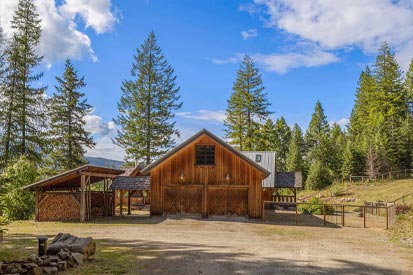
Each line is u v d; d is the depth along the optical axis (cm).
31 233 1647
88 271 898
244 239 1540
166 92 4572
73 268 923
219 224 2106
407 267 1041
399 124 6122
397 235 1698
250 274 918
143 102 4488
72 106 4028
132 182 2750
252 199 2394
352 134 7612
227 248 1289
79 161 4003
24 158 2759
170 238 1530
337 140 7200
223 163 2455
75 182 2608
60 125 3947
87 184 2461
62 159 3916
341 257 1162
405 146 5506
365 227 2014
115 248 1243
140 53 4572
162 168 2509
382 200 3519
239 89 5338
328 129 8362
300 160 6275
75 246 1001
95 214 2517
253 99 5281
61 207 2308
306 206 2894
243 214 2406
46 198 2312
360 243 1473
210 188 2453
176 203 2483
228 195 2438
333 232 1816
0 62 3005
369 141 5669
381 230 1891
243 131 5278
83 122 4103
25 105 3155
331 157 6250
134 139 4378
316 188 5150
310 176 5234
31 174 2564
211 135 2456
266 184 3203
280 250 1273
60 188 2709
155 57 4603
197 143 2488
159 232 1730
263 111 5306
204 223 2145
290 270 969
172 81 4628
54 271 867
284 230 1872
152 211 2488
